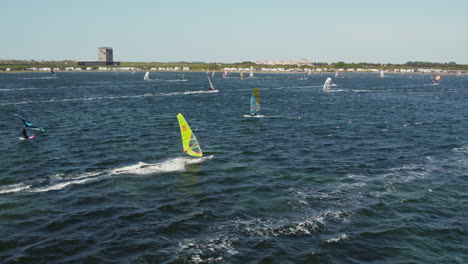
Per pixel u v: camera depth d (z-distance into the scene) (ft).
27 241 89.20
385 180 131.44
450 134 210.18
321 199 114.62
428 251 87.35
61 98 396.37
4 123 237.86
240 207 108.68
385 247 88.33
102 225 97.60
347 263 81.76
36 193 118.01
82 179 130.82
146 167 144.25
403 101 389.80
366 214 104.78
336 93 488.85
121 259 82.28
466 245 90.43
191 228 96.12
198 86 608.60
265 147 177.68
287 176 135.64
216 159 156.15
